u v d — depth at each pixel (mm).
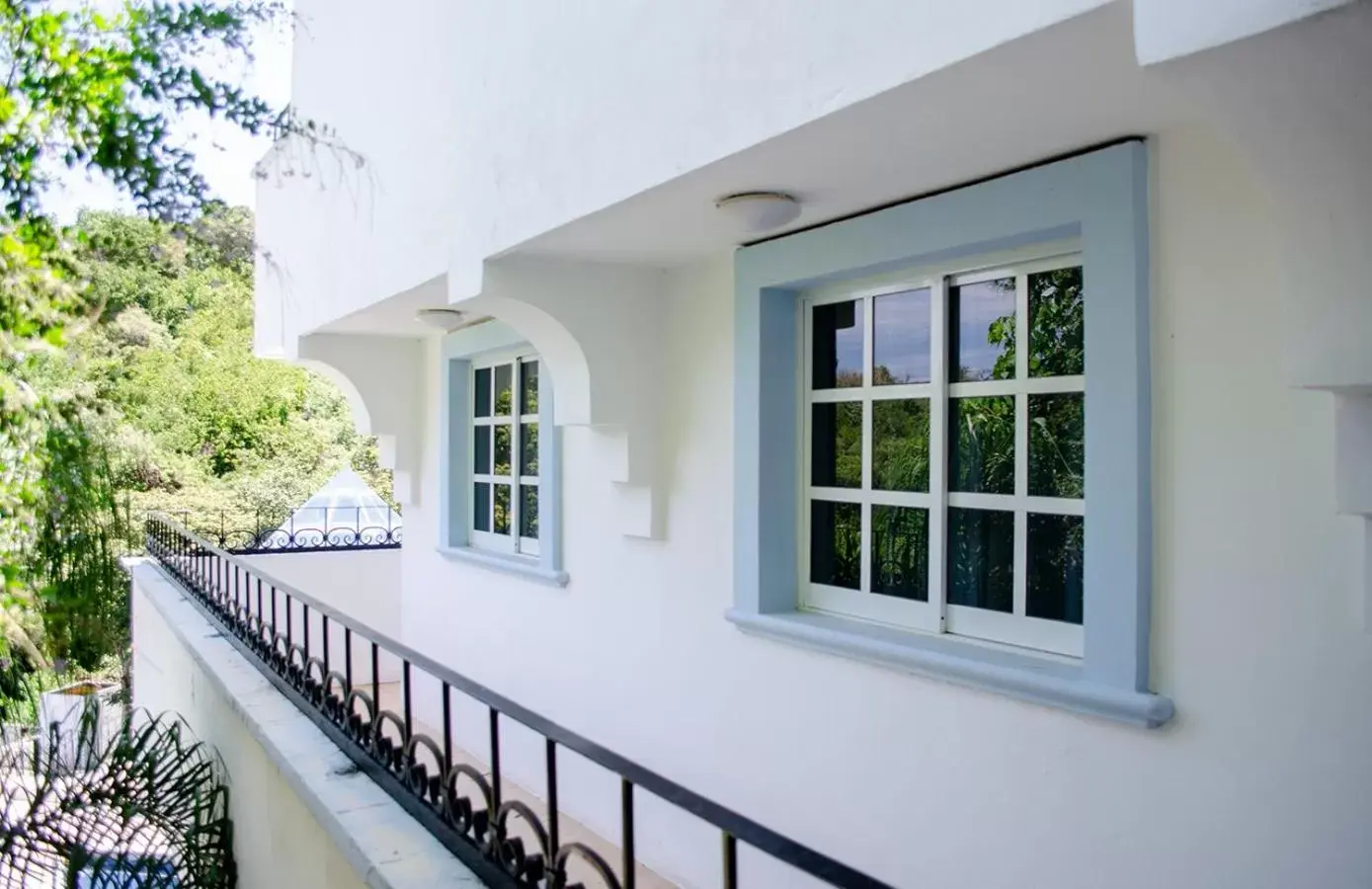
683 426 4359
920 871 3215
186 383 18125
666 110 2941
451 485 6785
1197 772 2486
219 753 5180
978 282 3246
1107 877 2680
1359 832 2197
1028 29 1886
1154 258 2570
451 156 4434
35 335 5051
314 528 10023
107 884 4836
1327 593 2252
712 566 4180
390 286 5180
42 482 5344
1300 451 2299
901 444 3512
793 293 3877
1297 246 1794
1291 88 1581
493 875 2607
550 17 3574
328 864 3203
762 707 3893
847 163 2775
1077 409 2957
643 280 4453
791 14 2459
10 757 5160
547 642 5469
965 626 3270
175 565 8008
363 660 8906
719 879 4102
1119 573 2607
